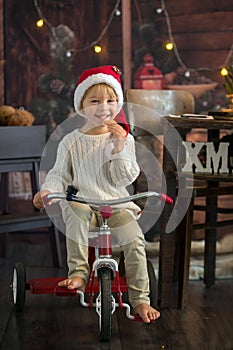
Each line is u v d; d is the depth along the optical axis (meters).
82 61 4.94
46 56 4.91
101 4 4.89
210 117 3.23
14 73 4.91
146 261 3.07
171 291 3.23
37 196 2.79
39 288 2.94
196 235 4.32
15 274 3.16
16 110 4.12
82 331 2.88
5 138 3.93
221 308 3.23
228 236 4.01
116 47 4.92
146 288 2.83
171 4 4.88
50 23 4.90
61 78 4.94
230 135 3.34
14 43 4.90
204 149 3.34
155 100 3.61
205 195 3.17
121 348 2.68
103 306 2.65
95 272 2.78
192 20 4.88
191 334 2.85
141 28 4.89
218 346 2.71
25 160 4.04
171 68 4.92
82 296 2.80
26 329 2.90
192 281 3.77
